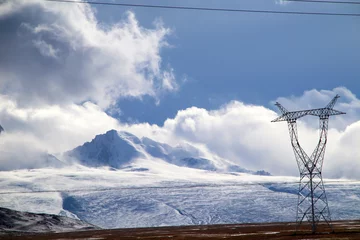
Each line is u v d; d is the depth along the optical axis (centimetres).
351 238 14488
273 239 16150
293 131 16262
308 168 16625
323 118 15850
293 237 16275
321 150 16200
